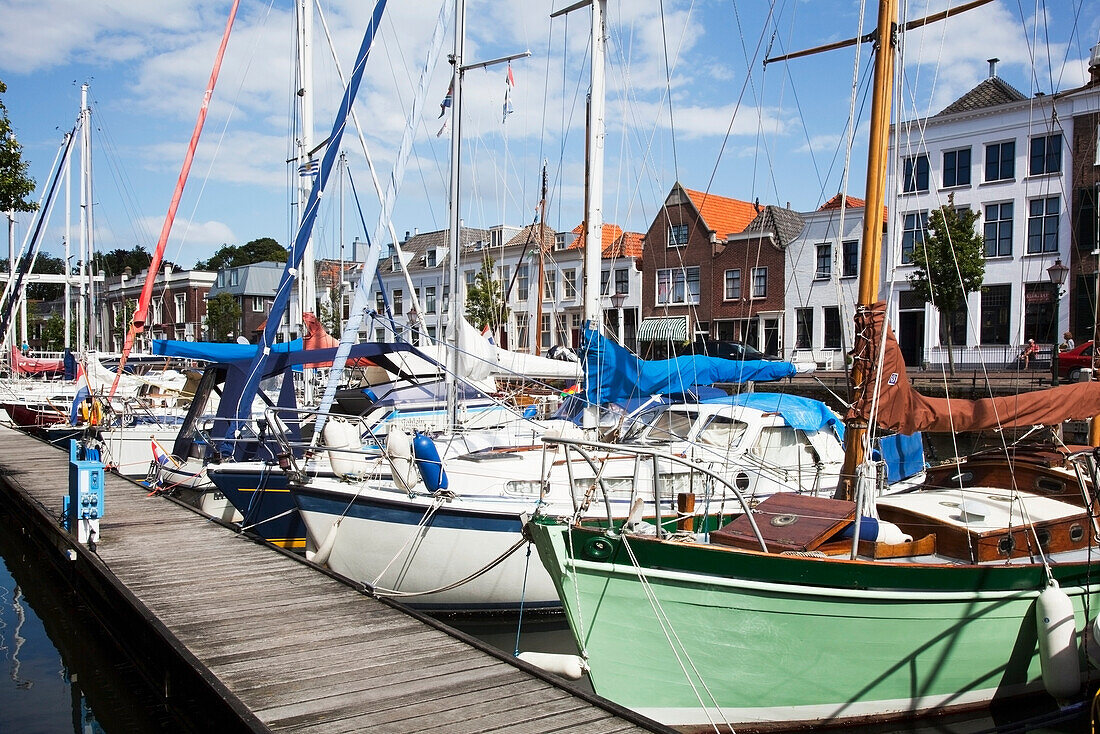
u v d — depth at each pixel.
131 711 7.51
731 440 10.06
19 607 11.28
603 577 6.08
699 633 6.10
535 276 36.22
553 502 8.80
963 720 6.79
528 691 5.62
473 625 9.29
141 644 7.67
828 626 6.19
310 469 10.03
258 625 7.00
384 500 8.80
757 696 6.26
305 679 5.83
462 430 10.99
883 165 7.21
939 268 23.36
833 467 10.50
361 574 9.05
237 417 10.99
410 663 6.14
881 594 6.16
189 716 6.43
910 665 6.46
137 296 58.56
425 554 8.80
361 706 5.38
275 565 8.99
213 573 8.66
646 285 34.38
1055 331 17.02
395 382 14.47
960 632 6.54
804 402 10.77
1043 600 6.64
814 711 6.38
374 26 12.23
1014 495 7.84
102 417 15.46
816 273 30.19
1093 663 6.92
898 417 6.96
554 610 9.34
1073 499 7.97
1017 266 26.34
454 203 11.27
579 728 5.06
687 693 6.21
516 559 8.91
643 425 10.80
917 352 28.09
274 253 89.56
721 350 23.78
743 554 5.98
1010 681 6.89
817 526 6.63
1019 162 26.25
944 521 7.14
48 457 18.69
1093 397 7.56
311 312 15.61
